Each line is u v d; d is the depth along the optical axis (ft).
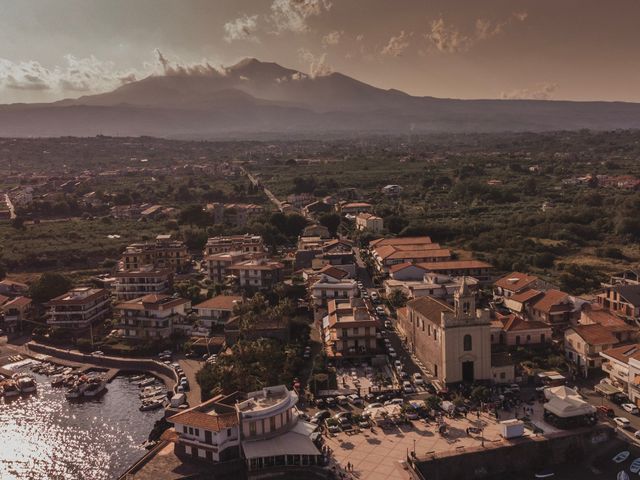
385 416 389.19
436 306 490.49
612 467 357.20
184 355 556.92
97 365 560.20
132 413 462.60
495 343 513.86
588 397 426.92
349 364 495.00
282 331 531.09
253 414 359.25
